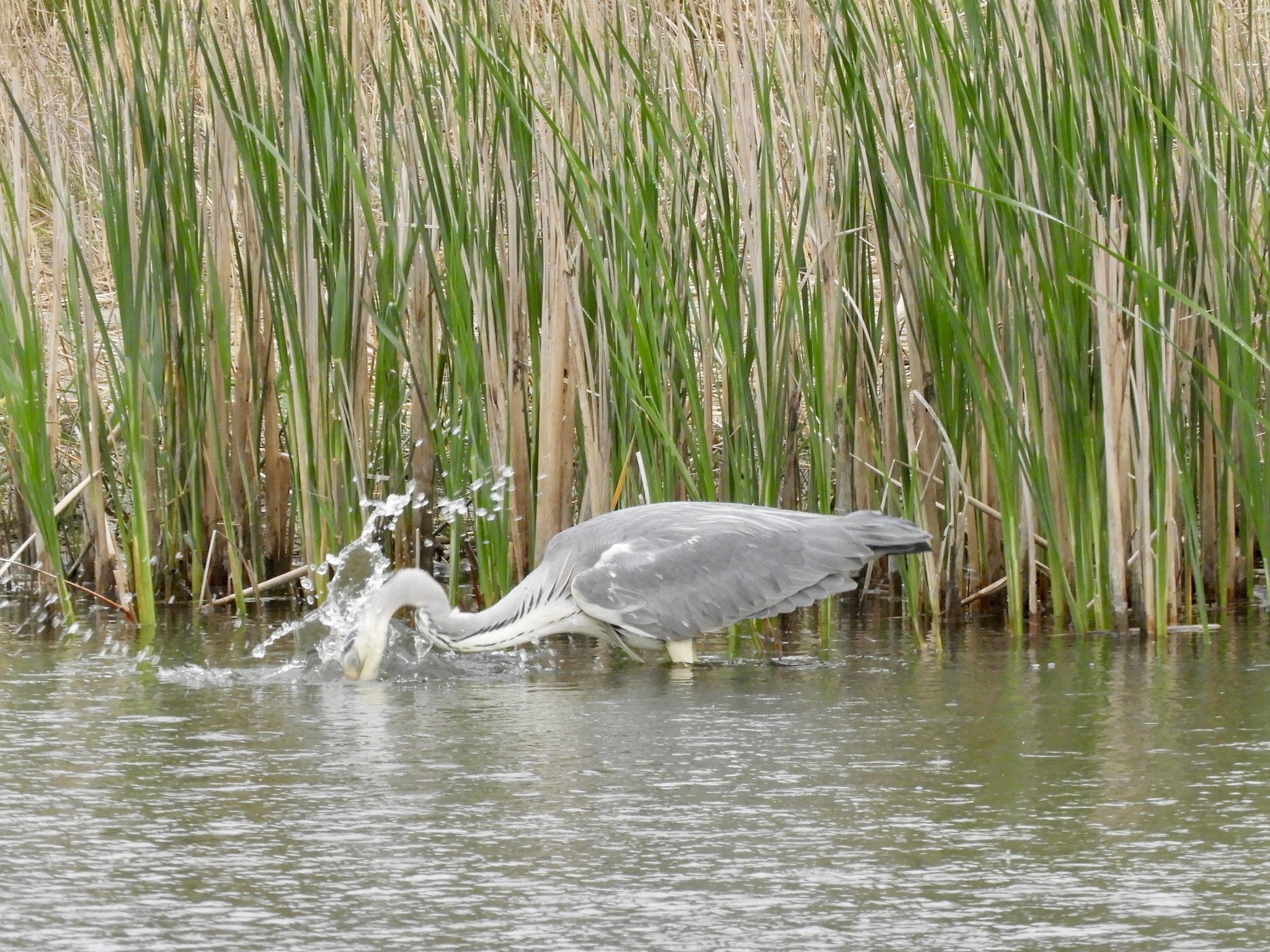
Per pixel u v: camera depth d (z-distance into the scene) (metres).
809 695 11.12
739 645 13.62
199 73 16.19
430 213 14.72
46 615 15.18
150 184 14.47
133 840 7.58
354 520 14.86
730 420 13.94
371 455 15.43
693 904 6.64
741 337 13.52
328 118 14.09
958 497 14.89
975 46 13.09
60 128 16.27
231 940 6.27
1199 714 10.20
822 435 13.37
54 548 14.45
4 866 7.20
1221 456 14.91
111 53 14.36
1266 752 9.13
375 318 14.04
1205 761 8.95
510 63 13.94
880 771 8.79
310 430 14.70
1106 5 12.39
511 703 10.95
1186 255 14.13
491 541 14.08
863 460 14.54
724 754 9.25
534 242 14.26
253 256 15.36
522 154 14.02
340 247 14.27
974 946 6.14
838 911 6.54
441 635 12.44
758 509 12.83
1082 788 8.41
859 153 13.82
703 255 13.27
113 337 18.47
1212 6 13.76
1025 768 8.83
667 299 13.26
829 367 13.91
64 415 18.31
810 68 13.91
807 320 13.73
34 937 6.32
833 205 14.09
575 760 9.12
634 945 6.18
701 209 15.30
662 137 13.16
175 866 7.18
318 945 6.22
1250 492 13.45
